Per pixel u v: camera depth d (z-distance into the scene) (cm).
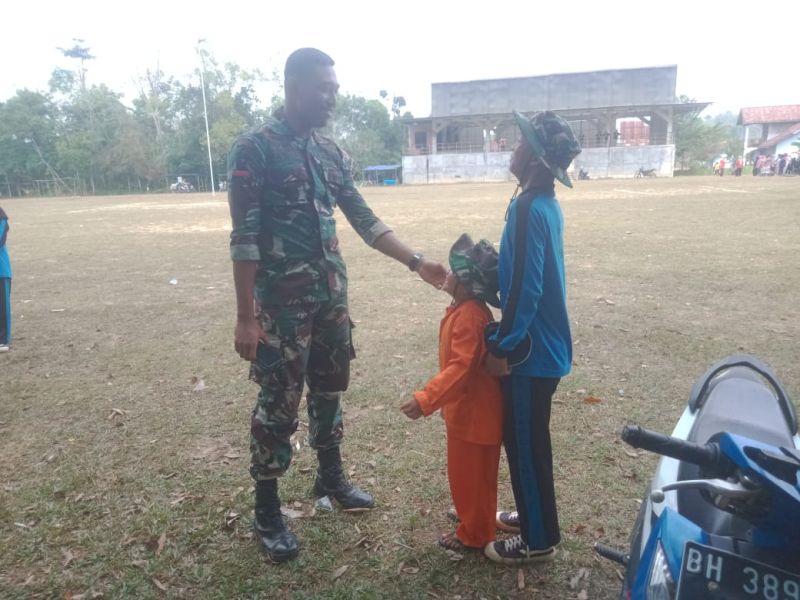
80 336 727
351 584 298
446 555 317
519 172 278
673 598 157
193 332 734
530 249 255
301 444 439
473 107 6450
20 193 7125
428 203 3077
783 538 149
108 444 448
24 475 406
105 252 1474
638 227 1647
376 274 1073
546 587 294
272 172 295
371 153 7638
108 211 3259
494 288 284
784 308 768
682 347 625
